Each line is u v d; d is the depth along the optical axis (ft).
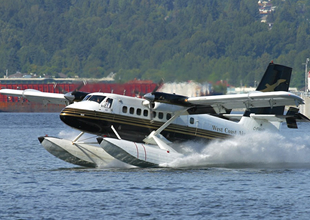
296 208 192.65
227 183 236.22
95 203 199.93
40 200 204.95
